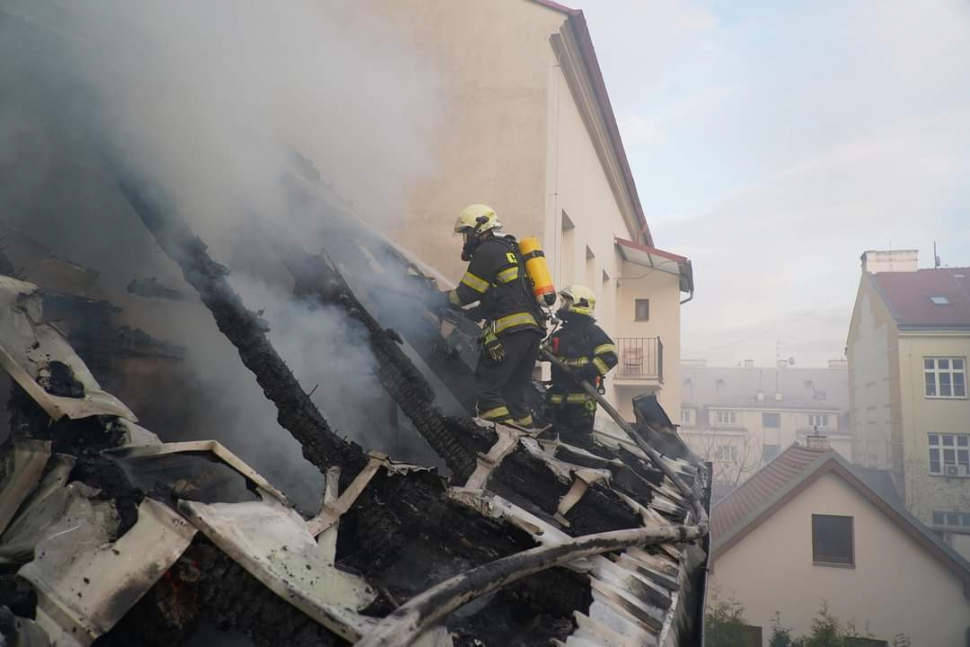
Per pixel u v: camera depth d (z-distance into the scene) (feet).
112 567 5.57
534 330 13.96
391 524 8.39
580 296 18.76
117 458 6.89
